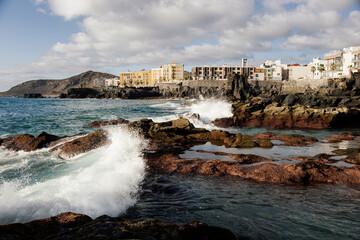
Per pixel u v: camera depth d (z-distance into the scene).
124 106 62.22
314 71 124.12
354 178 8.77
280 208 6.73
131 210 6.68
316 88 93.75
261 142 15.33
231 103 32.62
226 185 8.46
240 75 73.81
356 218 6.14
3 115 39.34
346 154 12.33
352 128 26.27
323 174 9.12
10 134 20.02
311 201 7.17
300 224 5.86
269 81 110.00
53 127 24.28
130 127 17.81
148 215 6.38
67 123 27.70
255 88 106.88
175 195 7.66
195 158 11.65
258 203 7.06
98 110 47.59
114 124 25.62
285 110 27.03
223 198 7.41
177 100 106.88
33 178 8.95
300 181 8.71
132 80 186.00
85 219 5.43
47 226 4.96
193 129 18.06
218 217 6.23
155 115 36.88
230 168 9.88
